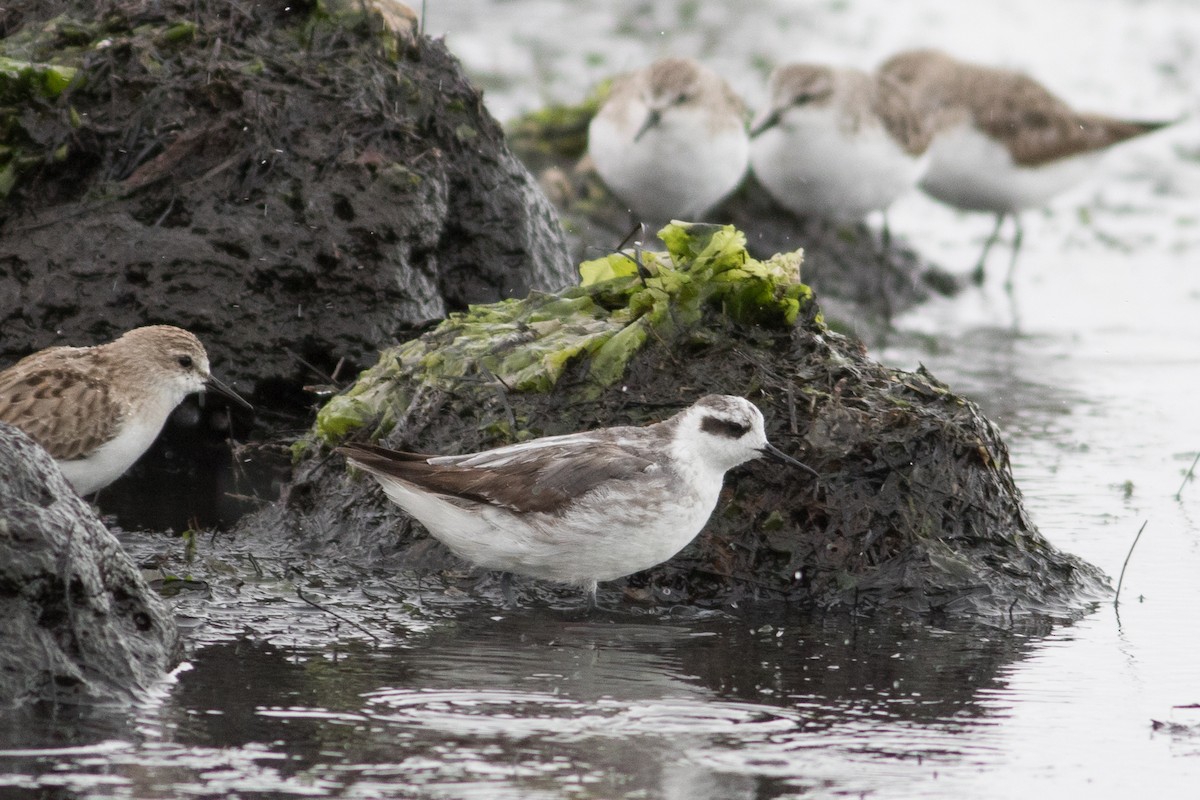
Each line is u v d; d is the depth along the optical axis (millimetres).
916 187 27266
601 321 13742
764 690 10297
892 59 27453
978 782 8852
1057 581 12602
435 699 9867
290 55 17125
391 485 11805
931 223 28797
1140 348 22000
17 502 9461
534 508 11484
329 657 10617
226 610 11508
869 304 24391
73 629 9508
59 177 16000
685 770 8867
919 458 12773
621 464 11547
